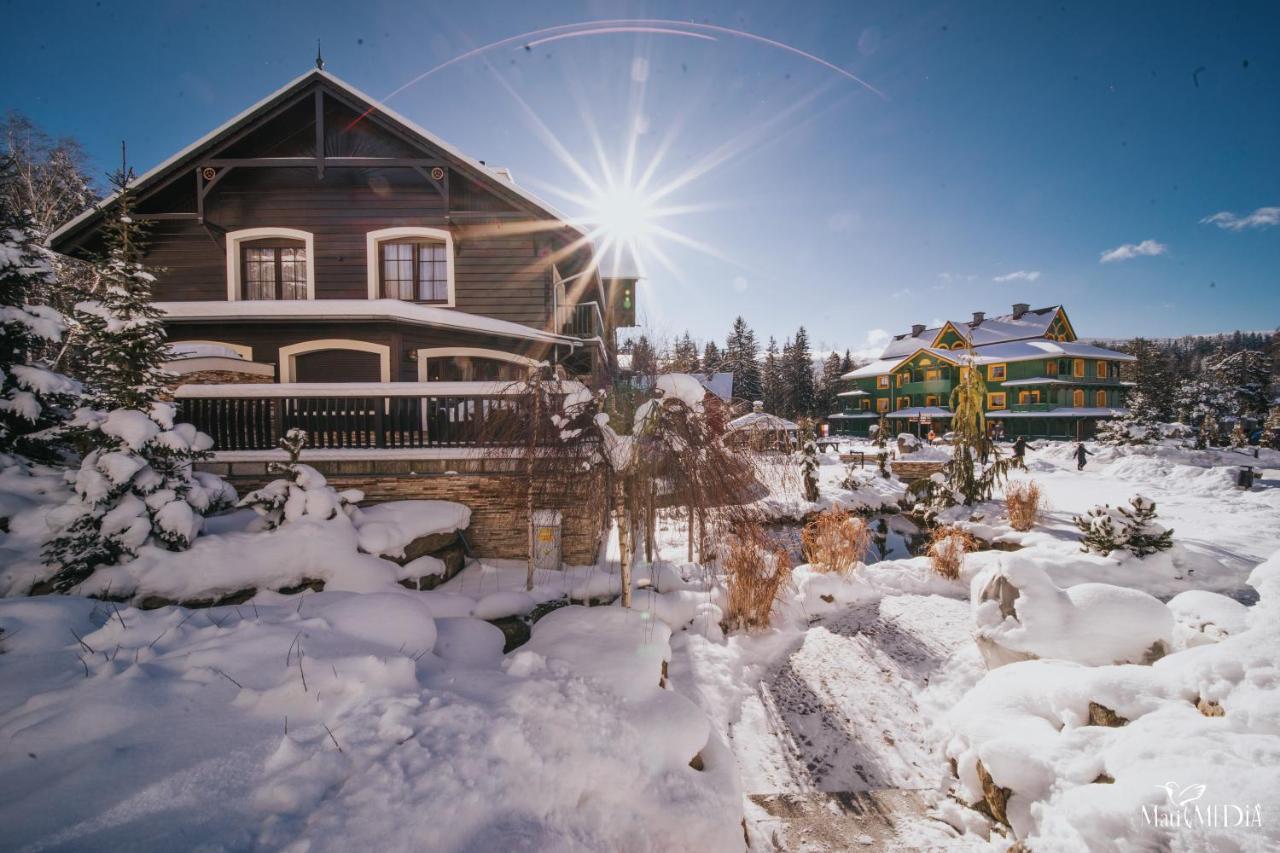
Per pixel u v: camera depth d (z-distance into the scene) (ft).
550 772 10.29
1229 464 71.82
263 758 9.52
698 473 18.13
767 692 18.21
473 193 40.88
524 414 19.10
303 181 40.65
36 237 23.99
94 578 16.38
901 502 53.72
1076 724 12.05
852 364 221.87
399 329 33.55
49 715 9.96
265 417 24.66
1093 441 120.16
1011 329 151.74
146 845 7.46
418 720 10.62
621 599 21.54
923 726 16.16
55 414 22.63
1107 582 26.22
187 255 40.09
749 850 11.43
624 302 84.38
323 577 18.98
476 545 24.95
